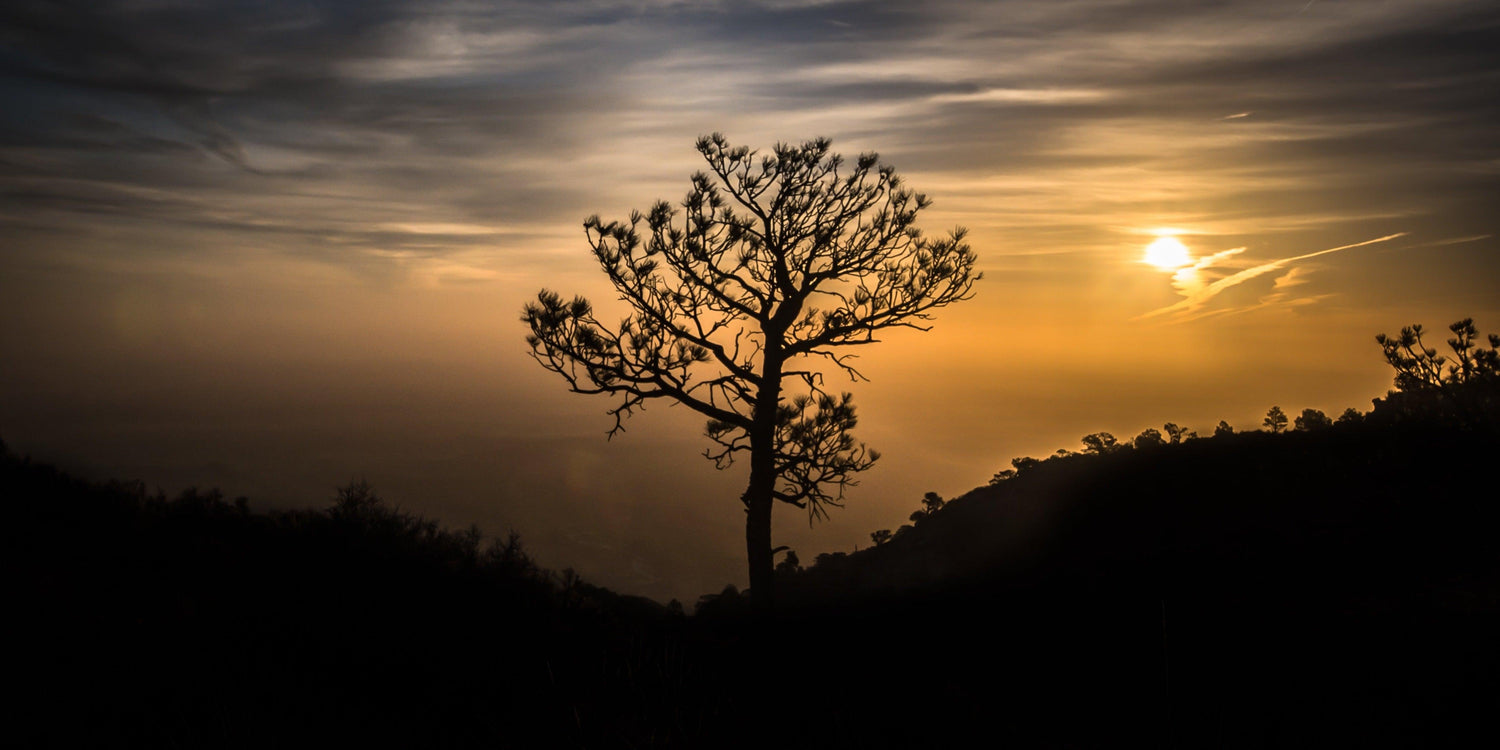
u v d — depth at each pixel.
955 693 6.16
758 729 5.14
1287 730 5.83
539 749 4.62
